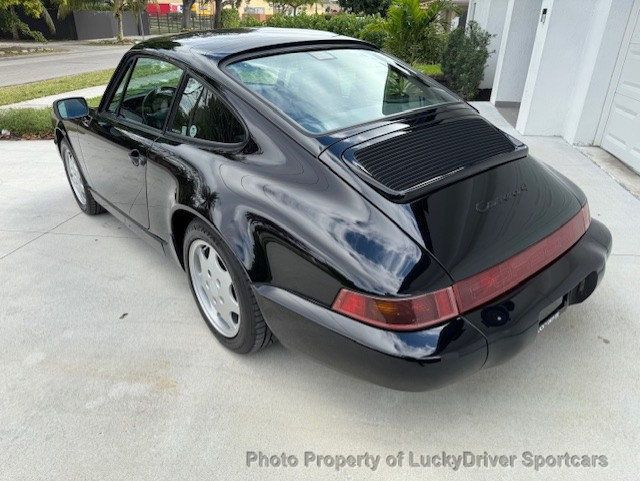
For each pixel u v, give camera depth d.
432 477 1.83
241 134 2.17
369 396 2.20
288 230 1.86
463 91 9.14
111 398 2.22
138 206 2.95
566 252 2.03
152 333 2.65
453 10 12.72
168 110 2.59
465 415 2.08
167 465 1.91
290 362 2.40
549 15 5.41
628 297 2.80
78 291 3.04
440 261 1.65
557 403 2.12
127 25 36.34
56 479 1.86
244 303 2.16
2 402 2.22
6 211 4.26
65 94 10.12
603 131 5.41
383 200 1.77
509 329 1.72
